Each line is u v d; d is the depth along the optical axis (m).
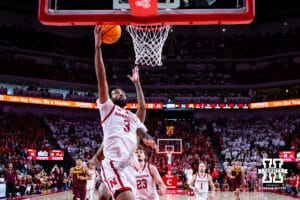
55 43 31.44
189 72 33.03
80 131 29.81
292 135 28.47
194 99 31.25
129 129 3.91
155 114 33.69
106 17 5.64
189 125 31.61
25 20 32.50
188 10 5.60
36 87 29.67
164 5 5.64
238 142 29.14
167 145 24.94
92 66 33.41
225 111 33.25
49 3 5.66
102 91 3.81
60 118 30.61
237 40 34.00
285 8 33.31
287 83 30.55
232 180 14.05
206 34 35.03
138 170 6.40
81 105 29.95
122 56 32.66
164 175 23.06
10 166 17.23
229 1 5.59
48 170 25.05
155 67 33.03
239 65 33.72
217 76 32.66
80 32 34.09
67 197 17.73
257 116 32.78
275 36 32.88
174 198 17.72
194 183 11.10
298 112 31.36
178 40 34.38
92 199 13.37
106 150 3.85
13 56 29.98
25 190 18.77
